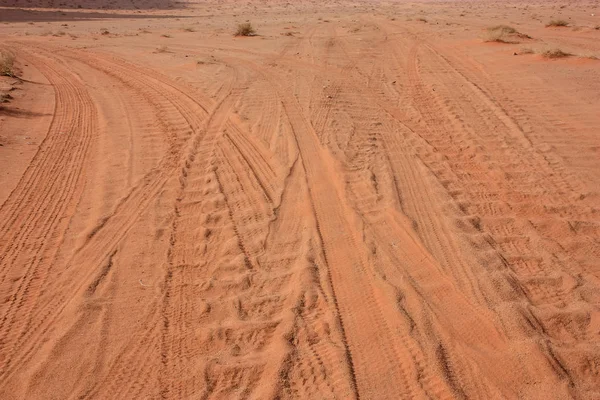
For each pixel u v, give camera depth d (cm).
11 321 489
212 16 4947
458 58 1775
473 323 470
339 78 1499
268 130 1016
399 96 1289
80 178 818
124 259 588
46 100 1343
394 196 716
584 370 421
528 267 563
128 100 1323
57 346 455
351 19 3622
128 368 433
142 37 2798
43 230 656
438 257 574
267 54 1981
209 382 417
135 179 800
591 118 1037
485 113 1116
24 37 2845
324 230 635
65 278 554
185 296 523
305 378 416
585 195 720
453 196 728
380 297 509
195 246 612
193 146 941
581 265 568
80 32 3166
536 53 1725
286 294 519
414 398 394
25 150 947
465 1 7431
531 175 791
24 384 416
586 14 3534
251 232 636
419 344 445
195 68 1727
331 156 860
